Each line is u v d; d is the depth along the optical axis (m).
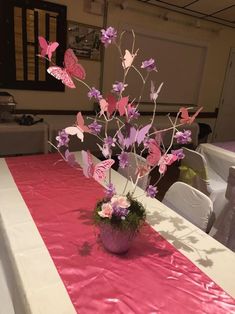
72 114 3.88
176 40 4.56
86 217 1.34
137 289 0.93
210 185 2.57
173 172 4.08
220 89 5.48
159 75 4.62
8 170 1.85
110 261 1.05
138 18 4.07
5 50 3.20
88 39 3.71
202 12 4.36
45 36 3.38
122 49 4.10
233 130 6.01
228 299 0.92
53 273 0.97
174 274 1.01
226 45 5.23
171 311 0.86
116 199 1.03
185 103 5.11
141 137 1.05
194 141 4.35
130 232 1.03
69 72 0.95
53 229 1.23
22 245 1.10
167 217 1.40
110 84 4.09
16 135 2.88
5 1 3.06
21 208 1.39
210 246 1.19
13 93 3.41
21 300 0.91
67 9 3.45
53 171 1.88
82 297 0.88
